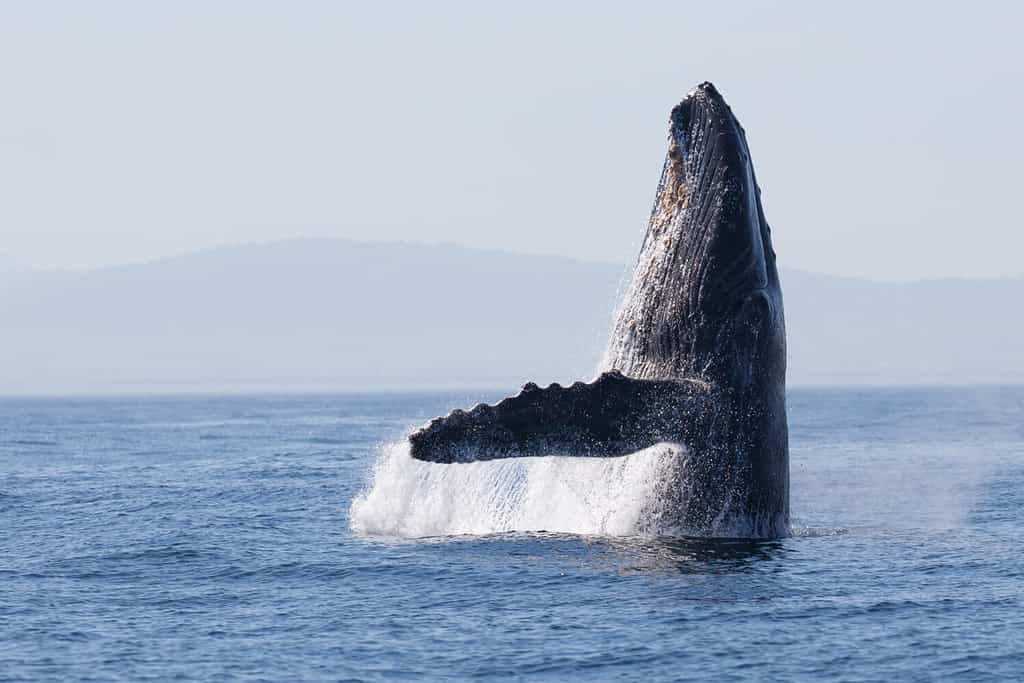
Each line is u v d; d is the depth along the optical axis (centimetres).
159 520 11356
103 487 14312
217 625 7688
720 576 8444
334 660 7012
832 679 6675
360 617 7775
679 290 9125
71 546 10081
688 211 9175
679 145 9325
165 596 8400
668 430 8912
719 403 9100
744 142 9200
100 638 7450
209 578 8875
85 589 8638
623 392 8750
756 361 9156
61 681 6769
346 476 15038
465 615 7744
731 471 9294
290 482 14338
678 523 9494
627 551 9075
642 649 7100
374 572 8794
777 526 9606
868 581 8400
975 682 6625
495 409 8569
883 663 6875
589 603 7906
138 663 7012
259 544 9919
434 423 8531
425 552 9294
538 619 7625
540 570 8619
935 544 9812
